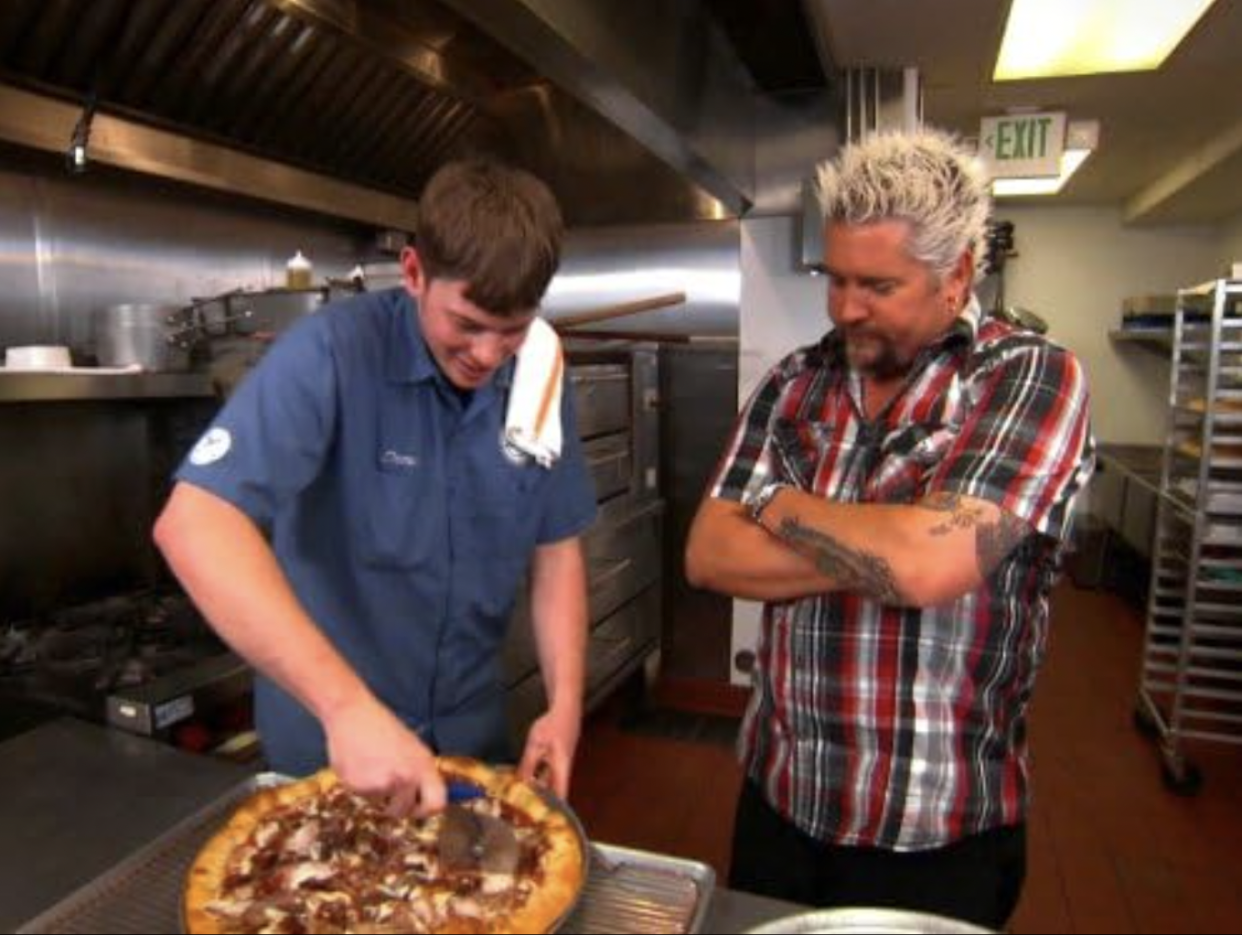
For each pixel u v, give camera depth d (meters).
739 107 2.57
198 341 2.04
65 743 1.24
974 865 1.10
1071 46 2.80
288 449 0.91
